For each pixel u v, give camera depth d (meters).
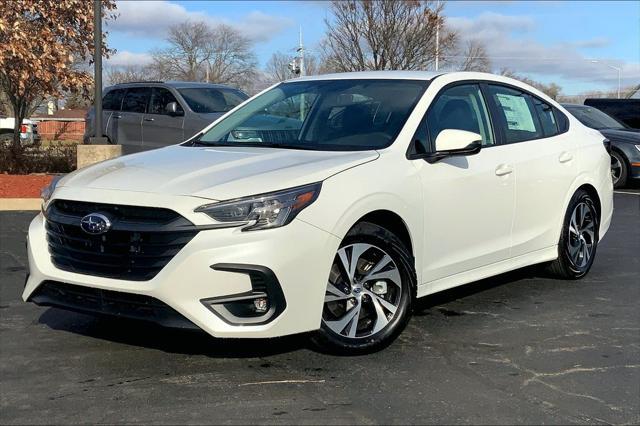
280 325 3.89
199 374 4.14
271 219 3.87
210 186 3.96
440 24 24.09
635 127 17.09
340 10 23.89
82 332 4.94
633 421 3.56
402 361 4.36
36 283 4.31
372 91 5.31
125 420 3.54
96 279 3.99
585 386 4.00
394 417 3.58
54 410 3.66
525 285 6.34
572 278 6.47
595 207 6.61
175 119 12.47
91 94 15.20
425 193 4.70
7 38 13.45
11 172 13.62
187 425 3.48
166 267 3.80
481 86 5.64
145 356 4.44
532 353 4.54
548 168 5.90
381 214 4.46
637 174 13.88
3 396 3.85
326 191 4.10
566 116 6.57
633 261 7.42
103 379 4.07
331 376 4.11
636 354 4.54
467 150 4.77
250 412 3.62
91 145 11.73
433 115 5.05
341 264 4.23
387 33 23.19
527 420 3.56
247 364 4.29
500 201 5.36
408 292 4.54
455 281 5.07
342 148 4.76
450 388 3.95
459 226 5.00
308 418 3.55
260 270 3.80
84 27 15.01
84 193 4.16
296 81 5.91
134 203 3.92
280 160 4.39
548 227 6.00
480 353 4.53
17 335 4.89
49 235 4.31
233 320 3.84
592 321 5.25
